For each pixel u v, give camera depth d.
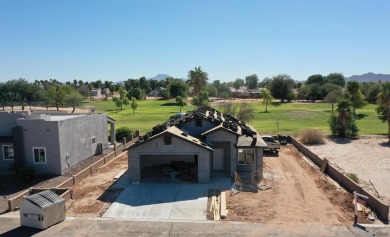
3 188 24.66
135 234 16.58
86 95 156.88
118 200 21.31
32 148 27.83
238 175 26.20
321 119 70.06
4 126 29.17
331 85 130.50
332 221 18.02
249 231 16.80
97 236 16.42
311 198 21.69
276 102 121.75
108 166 30.64
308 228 17.11
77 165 30.86
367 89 110.38
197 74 111.75
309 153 33.47
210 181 25.00
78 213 19.42
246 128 32.03
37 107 85.06
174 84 141.88
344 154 35.88
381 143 41.66
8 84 94.94
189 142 24.33
